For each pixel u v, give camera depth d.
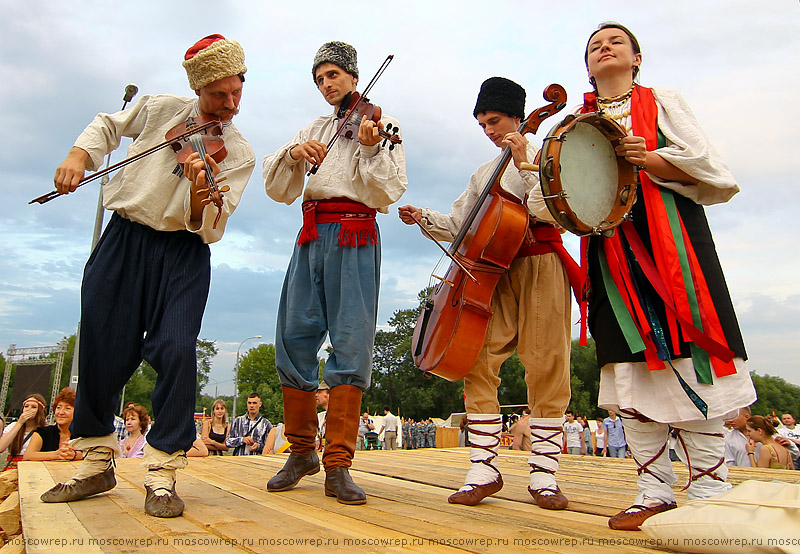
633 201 2.41
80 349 2.65
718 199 2.45
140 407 7.31
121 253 2.70
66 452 5.69
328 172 3.27
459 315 2.98
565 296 3.14
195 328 2.68
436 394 57.69
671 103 2.55
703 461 2.26
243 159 2.88
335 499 2.90
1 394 40.78
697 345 2.23
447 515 2.49
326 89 3.34
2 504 3.11
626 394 2.37
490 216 3.08
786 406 81.06
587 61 2.85
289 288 3.33
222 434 8.99
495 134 3.41
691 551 1.73
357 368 3.05
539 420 3.01
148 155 2.73
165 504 2.36
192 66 2.67
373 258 3.25
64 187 2.49
